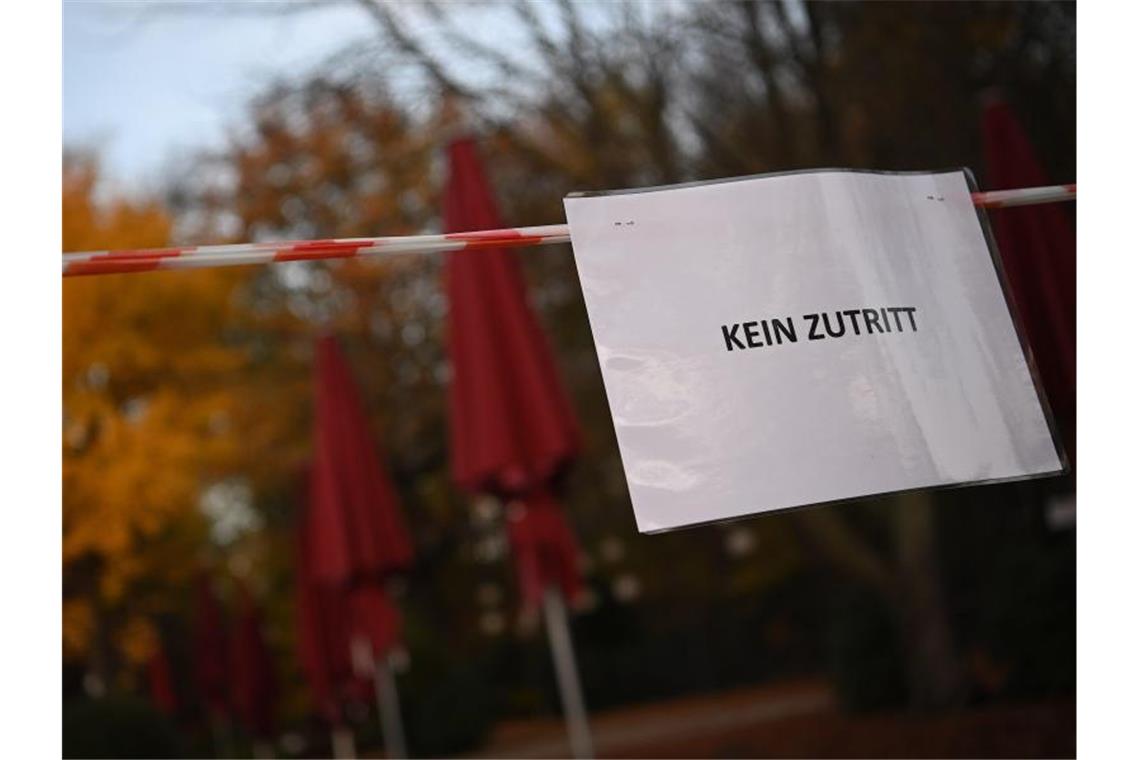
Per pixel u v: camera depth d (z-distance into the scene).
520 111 9.84
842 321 2.34
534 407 6.45
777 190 2.38
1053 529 10.42
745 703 16.03
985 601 10.52
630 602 19.42
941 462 2.32
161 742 8.91
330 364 8.97
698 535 17.41
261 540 18.56
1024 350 2.45
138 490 11.02
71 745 8.62
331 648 10.55
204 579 13.55
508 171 10.93
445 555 18.70
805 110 9.95
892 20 8.10
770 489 2.22
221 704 13.54
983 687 10.16
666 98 9.69
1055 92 7.40
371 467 8.83
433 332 14.09
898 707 11.19
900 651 11.27
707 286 2.30
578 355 12.15
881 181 2.47
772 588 18.81
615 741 13.33
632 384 2.22
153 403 11.78
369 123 10.79
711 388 2.25
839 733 10.38
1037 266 3.75
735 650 19.47
